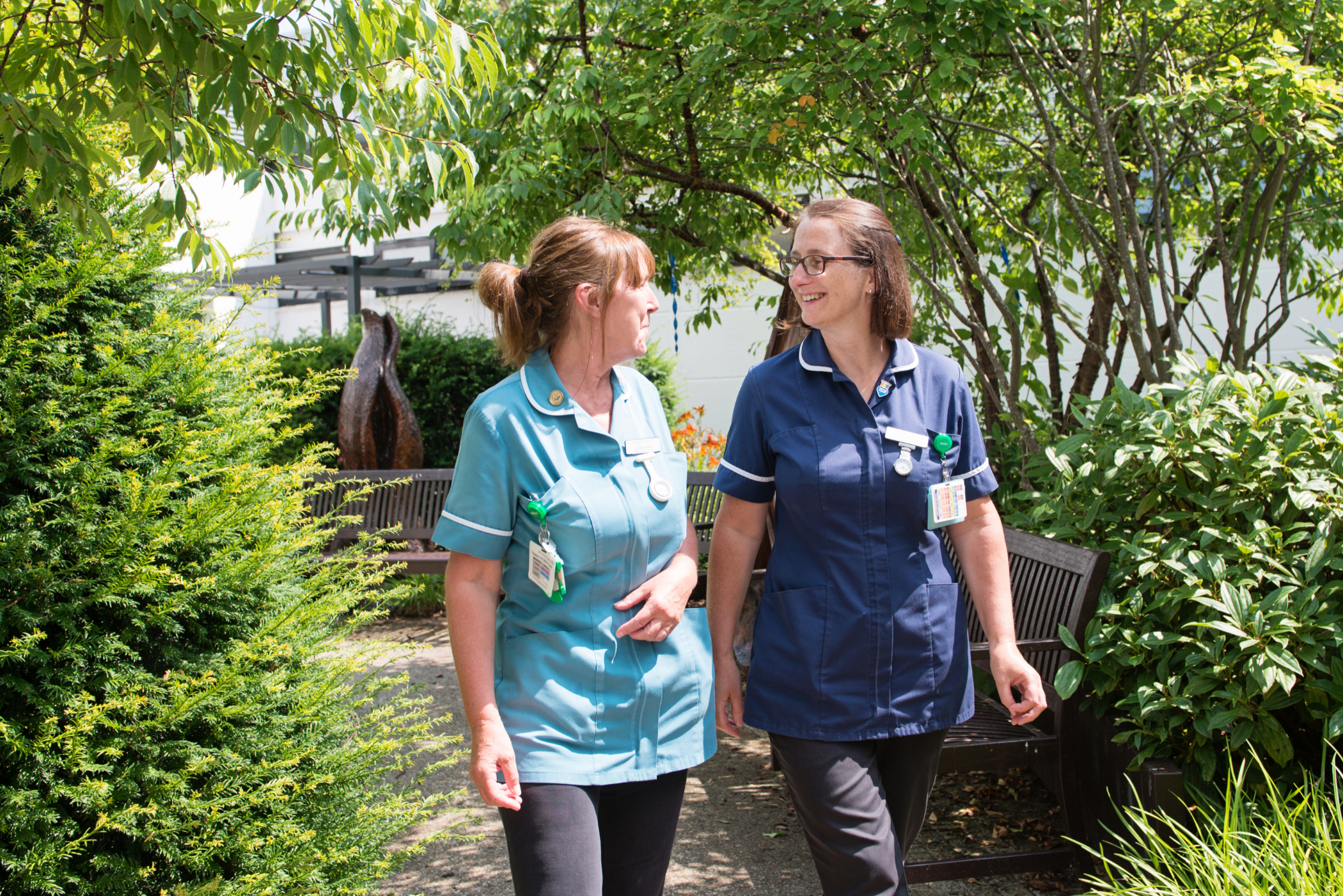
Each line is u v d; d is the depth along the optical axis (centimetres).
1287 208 423
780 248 503
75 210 196
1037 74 450
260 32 209
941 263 504
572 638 164
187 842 190
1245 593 242
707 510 557
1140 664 261
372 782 245
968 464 196
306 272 1096
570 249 168
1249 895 187
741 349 964
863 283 183
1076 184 463
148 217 226
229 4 218
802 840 304
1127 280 389
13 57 221
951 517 186
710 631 199
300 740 220
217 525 207
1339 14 385
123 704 182
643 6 442
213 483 219
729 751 385
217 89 214
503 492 162
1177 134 466
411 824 239
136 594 197
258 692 209
